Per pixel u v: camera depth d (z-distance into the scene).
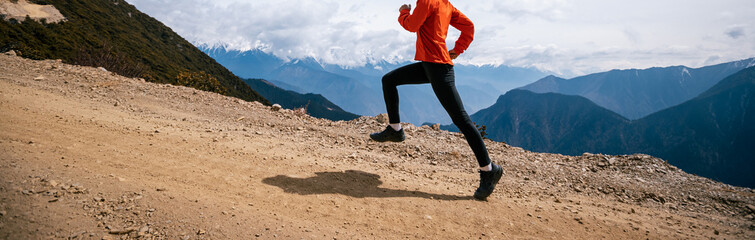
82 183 2.09
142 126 4.62
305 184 2.94
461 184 3.93
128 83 8.47
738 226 3.32
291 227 2.02
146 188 2.19
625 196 4.27
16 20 59.62
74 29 69.25
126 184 2.20
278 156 3.91
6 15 59.12
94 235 1.63
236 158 3.52
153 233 1.72
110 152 3.04
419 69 3.19
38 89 6.48
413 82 3.32
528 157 5.68
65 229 1.63
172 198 2.10
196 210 2.00
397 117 3.33
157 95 7.73
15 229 1.56
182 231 1.76
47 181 2.03
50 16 68.94
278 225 2.01
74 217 1.74
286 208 2.35
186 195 2.22
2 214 1.63
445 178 4.14
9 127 3.28
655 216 3.46
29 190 1.88
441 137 6.76
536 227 2.68
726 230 3.17
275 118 7.18
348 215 2.42
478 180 4.28
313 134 6.03
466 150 5.87
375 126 7.34
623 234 2.77
